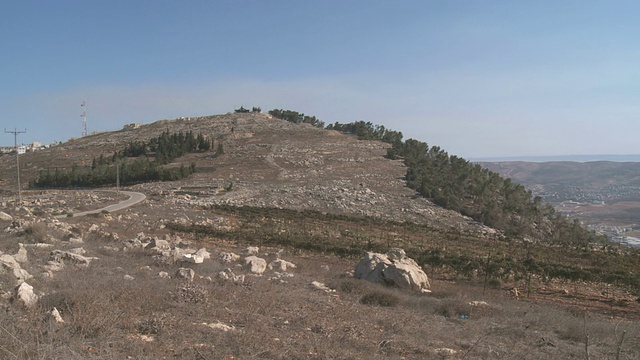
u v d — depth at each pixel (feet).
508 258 110.22
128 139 520.42
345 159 393.29
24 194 274.16
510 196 267.18
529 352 39.83
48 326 28.81
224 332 34.47
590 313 66.74
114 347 28.02
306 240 128.06
